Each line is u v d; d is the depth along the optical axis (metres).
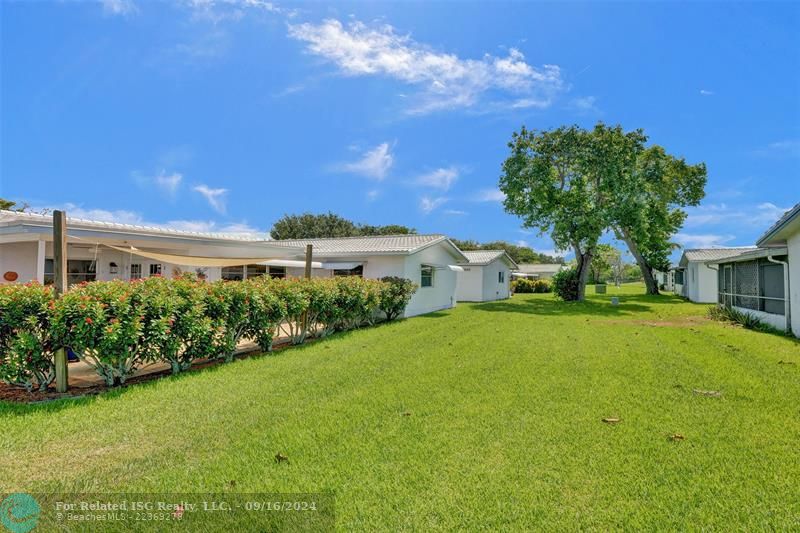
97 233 11.32
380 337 11.76
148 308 6.73
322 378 7.06
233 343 8.39
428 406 5.60
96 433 4.62
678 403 5.75
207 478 3.69
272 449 4.27
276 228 53.84
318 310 11.08
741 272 17.78
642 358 8.85
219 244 14.96
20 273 12.19
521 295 38.09
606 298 32.03
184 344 7.53
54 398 5.99
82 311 6.04
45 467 3.87
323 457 4.09
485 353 9.40
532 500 3.34
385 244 20.17
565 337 11.93
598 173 26.23
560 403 5.74
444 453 4.16
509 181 27.88
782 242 13.27
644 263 37.53
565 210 26.89
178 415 5.20
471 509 3.22
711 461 3.99
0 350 5.91
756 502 3.31
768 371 7.61
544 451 4.20
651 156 29.44
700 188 32.84
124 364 6.53
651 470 3.82
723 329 13.90
